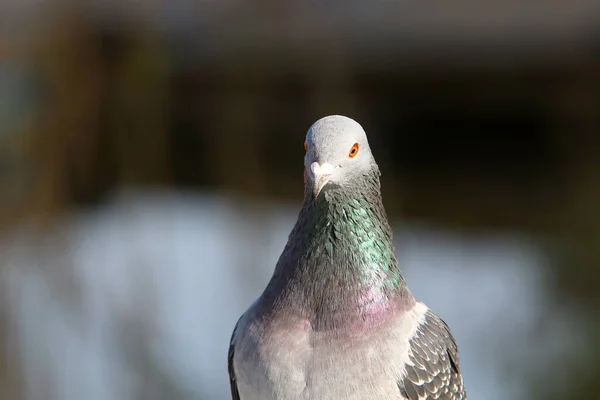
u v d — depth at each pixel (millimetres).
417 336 5402
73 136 15719
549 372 11422
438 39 15867
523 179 16203
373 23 16312
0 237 13586
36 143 15391
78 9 15867
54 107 15719
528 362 11578
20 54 15578
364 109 16438
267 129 16672
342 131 5465
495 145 16562
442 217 16391
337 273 5297
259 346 5219
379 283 5352
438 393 5469
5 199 14656
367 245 5387
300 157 16469
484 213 16312
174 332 12406
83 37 15922
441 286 13750
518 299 12797
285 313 5266
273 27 16734
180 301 13000
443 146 16766
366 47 16109
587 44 15180
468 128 16703
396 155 16891
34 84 15719
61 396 11750
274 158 16547
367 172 5512
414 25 16172
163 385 11812
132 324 12281
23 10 15836
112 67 16078
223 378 11938
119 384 11812
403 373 5203
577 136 15906
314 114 15930
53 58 15766
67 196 15602
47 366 11820
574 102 15727
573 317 11695
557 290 12086
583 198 13594
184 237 14617
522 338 11820
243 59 16609
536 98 15938
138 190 16234
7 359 11781
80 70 15867
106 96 16062
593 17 15555
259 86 16766
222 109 16875
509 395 11422
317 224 5395
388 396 5113
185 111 16938
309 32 16406
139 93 16078
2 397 11641
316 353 5105
